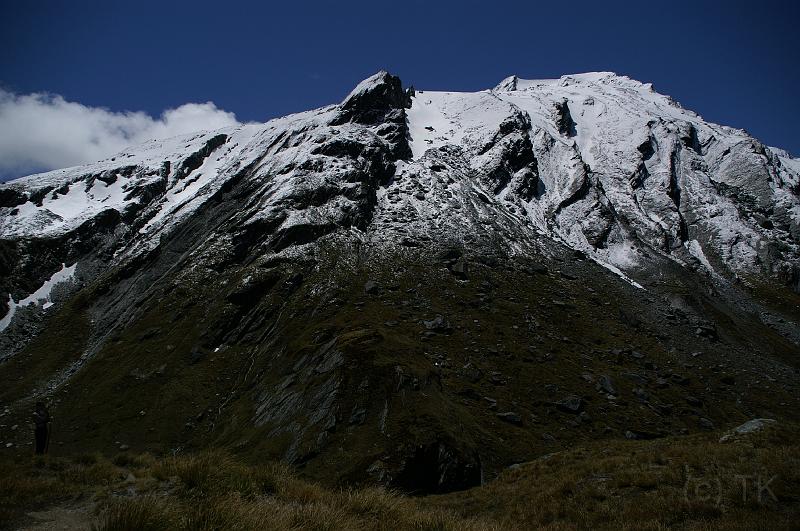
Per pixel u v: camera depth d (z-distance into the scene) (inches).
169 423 2824.8
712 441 1074.7
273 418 2260.1
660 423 2591.0
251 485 579.5
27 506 530.0
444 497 1145.4
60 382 3846.0
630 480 819.4
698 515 655.1
